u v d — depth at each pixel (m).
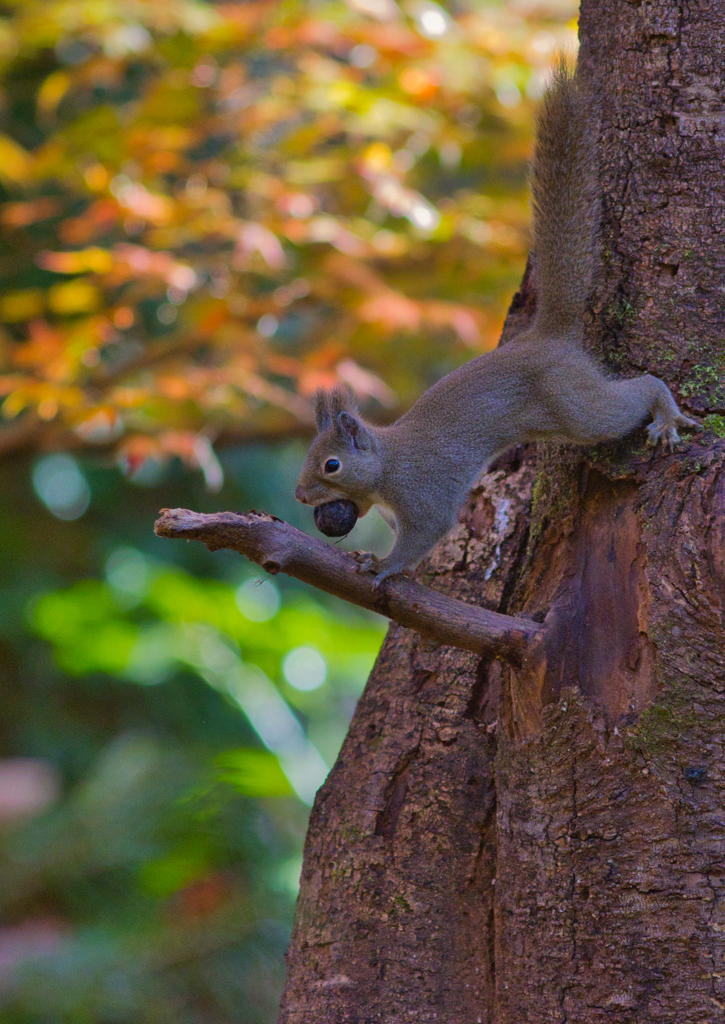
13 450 12.50
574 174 6.51
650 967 5.33
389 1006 6.36
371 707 7.06
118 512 19.84
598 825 5.52
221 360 12.25
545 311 6.73
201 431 11.77
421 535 6.96
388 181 11.16
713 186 6.15
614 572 5.84
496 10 12.23
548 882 5.64
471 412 6.87
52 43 12.06
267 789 11.33
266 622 12.70
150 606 13.27
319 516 6.64
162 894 13.78
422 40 11.30
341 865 6.75
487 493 7.30
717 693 5.37
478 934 6.30
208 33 11.49
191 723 18.53
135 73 15.68
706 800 5.33
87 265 10.79
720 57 6.21
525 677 5.77
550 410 6.41
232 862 14.05
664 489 5.75
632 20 6.36
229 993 13.04
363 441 6.94
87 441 12.44
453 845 6.47
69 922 14.08
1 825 15.18
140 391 10.78
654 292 6.21
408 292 12.12
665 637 5.46
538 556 6.43
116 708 18.89
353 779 6.93
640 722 5.46
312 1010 6.55
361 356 12.80
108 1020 12.45
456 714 6.69
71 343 11.13
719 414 5.91
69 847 14.38
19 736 18.34
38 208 12.12
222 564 19.69
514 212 11.91
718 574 5.42
